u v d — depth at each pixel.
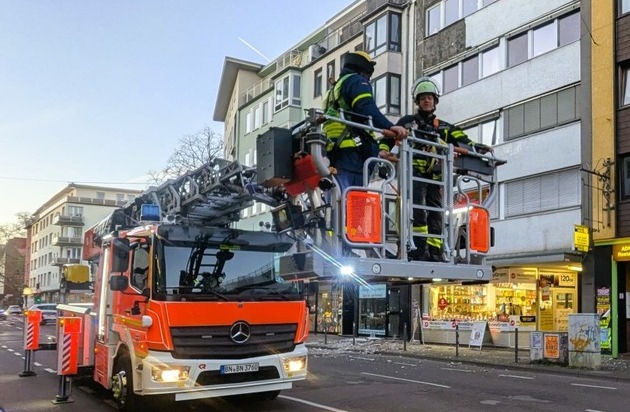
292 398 9.94
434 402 9.72
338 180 4.98
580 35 19.84
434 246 5.22
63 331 9.53
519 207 21.69
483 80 23.48
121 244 8.64
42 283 88.75
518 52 22.30
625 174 18.25
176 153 40.47
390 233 4.97
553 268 21.58
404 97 27.23
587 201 18.95
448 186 5.19
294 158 4.94
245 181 8.36
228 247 8.23
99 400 9.68
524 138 21.61
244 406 9.16
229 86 49.50
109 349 8.97
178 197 10.09
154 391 7.38
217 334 7.80
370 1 30.36
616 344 17.92
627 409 9.35
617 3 18.84
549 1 21.08
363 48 29.33
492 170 5.70
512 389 11.45
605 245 18.34
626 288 18.41
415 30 27.11
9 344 20.92
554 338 15.78
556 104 20.64
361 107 5.02
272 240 8.58
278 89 36.88
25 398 9.90
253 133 40.56
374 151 5.22
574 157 19.80
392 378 12.84
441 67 25.56
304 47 40.44
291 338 8.41
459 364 16.88
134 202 11.51
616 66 18.66
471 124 24.09
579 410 9.20
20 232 100.88
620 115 18.41
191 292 7.80
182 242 7.99
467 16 24.44
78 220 81.06
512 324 20.92
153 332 7.57
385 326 27.03
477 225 5.42
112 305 9.06
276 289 8.42
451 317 23.28
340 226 4.57
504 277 22.08
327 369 14.59
